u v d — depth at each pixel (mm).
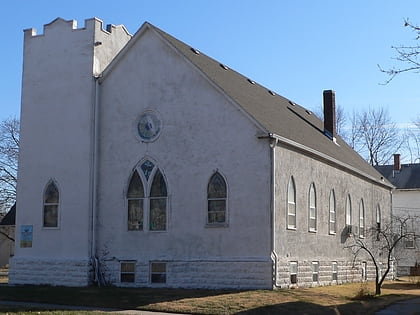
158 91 30125
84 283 29938
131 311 22672
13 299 26125
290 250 28984
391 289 33906
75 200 30938
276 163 27969
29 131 32531
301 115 42594
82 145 31125
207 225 28266
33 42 33031
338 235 36062
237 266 27344
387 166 66688
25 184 32281
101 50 32156
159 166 29688
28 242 31797
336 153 38156
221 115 28625
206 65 32156
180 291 26875
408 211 61500
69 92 31812
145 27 30453
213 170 28484
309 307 22969
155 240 29344
